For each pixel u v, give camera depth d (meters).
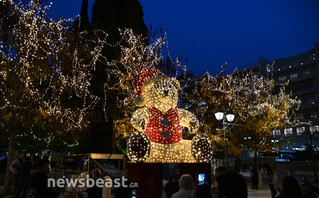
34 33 12.95
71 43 15.65
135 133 8.80
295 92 58.12
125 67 19.86
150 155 9.06
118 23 23.14
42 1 12.92
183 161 9.43
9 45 12.34
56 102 15.64
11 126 12.83
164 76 9.60
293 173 32.50
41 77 14.68
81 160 11.85
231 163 22.19
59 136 20.23
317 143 53.03
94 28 22.19
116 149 18.77
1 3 11.91
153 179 8.54
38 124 14.79
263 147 26.56
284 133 57.75
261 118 26.34
